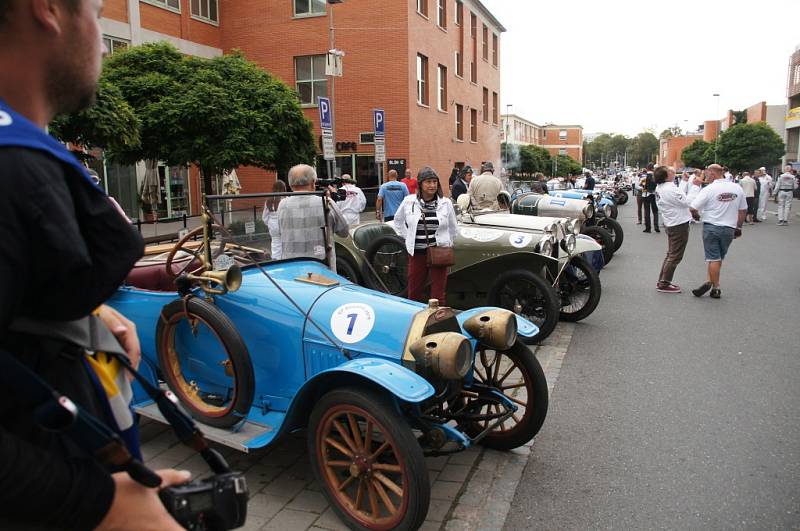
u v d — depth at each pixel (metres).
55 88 1.09
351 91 22.33
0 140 0.93
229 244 3.98
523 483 3.59
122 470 1.04
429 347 3.03
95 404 1.13
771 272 10.70
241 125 12.66
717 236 8.48
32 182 0.94
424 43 23.44
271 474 3.66
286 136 13.19
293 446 4.05
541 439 4.19
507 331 3.55
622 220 22.58
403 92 21.86
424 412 3.39
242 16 23.08
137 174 19.95
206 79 12.95
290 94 13.72
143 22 19.42
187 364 3.95
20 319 1.00
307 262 4.23
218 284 3.73
